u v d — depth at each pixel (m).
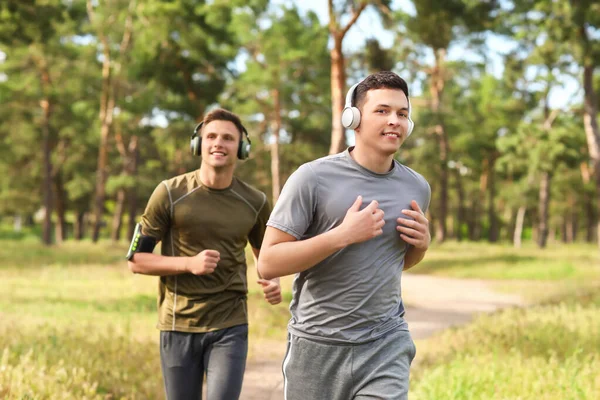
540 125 40.62
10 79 38.19
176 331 4.19
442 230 46.00
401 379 3.13
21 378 5.33
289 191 3.09
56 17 25.30
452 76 42.38
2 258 24.64
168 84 33.75
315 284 3.14
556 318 10.12
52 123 40.62
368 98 3.09
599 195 29.92
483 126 52.94
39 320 10.09
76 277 18.59
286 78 39.16
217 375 4.08
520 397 5.43
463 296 17.70
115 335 8.48
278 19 35.25
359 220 2.93
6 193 54.34
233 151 4.23
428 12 21.50
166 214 4.23
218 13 30.41
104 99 38.50
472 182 69.25
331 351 3.15
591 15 25.33
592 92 29.89
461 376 6.13
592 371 6.23
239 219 4.28
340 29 21.66
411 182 3.23
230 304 4.23
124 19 36.81
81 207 59.75
